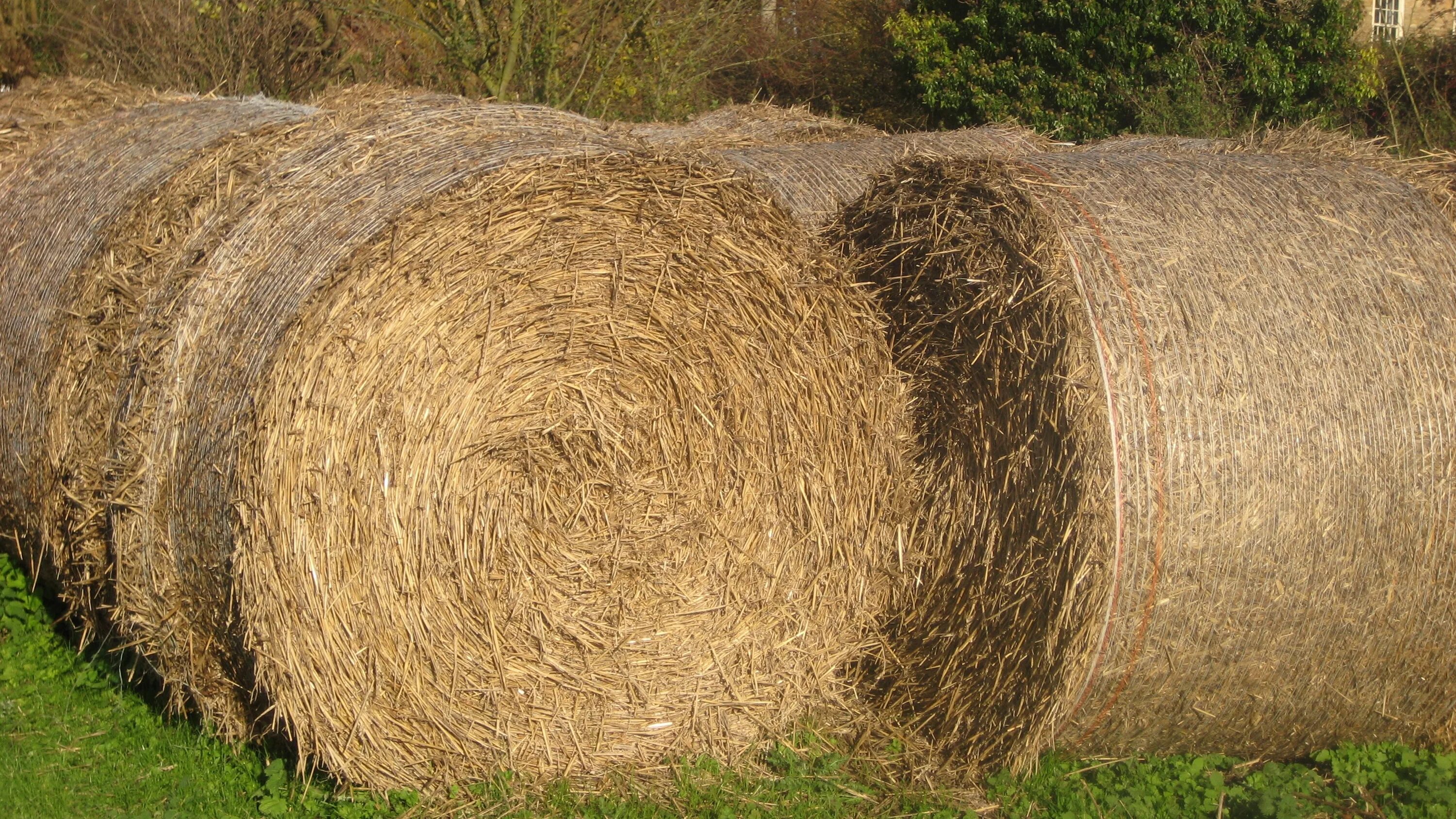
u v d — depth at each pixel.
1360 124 14.76
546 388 4.96
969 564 5.20
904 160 5.68
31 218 6.30
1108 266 4.62
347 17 16.33
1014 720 4.92
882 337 5.39
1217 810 4.71
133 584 4.95
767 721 5.52
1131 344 4.51
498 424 4.86
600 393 5.07
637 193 4.87
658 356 5.12
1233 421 4.50
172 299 4.89
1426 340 4.68
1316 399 4.55
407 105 5.26
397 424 4.61
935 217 5.30
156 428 4.78
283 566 4.43
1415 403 4.62
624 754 5.27
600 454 5.11
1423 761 4.97
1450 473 4.62
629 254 4.95
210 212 5.20
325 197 4.84
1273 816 4.58
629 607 5.24
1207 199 4.87
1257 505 4.51
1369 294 4.70
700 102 17.83
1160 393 4.48
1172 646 4.62
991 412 5.07
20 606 6.41
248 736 5.16
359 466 4.55
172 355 4.77
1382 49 16.83
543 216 4.74
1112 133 15.80
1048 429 4.73
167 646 5.02
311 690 4.55
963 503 5.27
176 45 15.84
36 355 5.75
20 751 5.21
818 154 7.63
